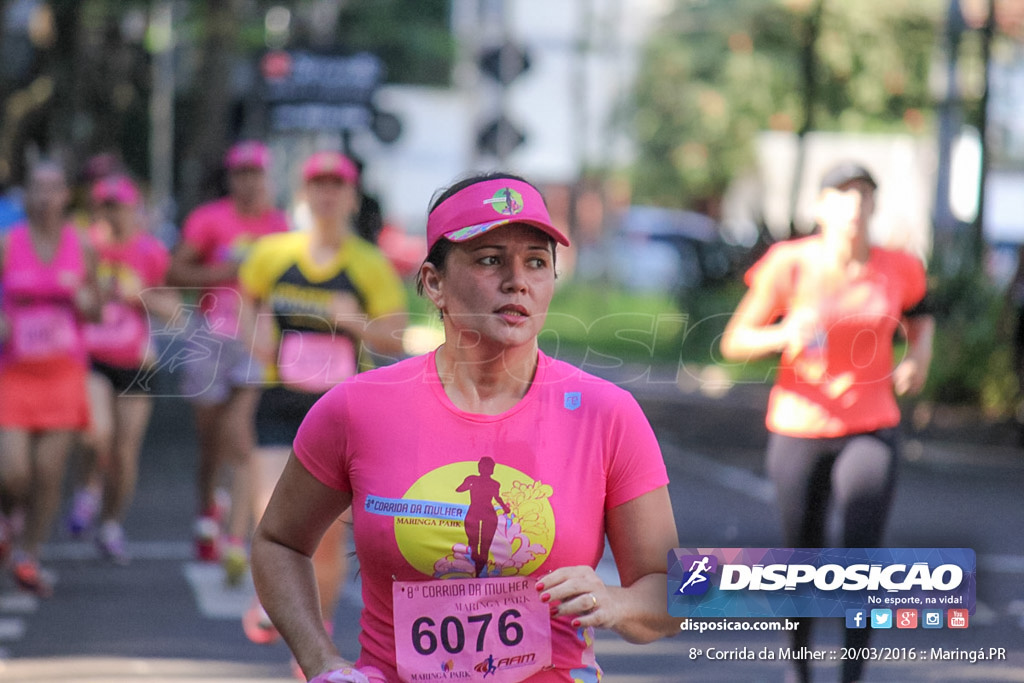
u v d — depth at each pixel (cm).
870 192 827
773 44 3130
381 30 5228
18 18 4112
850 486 820
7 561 1116
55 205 1104
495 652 457
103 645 971
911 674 891
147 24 4159
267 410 886
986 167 2603
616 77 5378
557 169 5938
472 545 455
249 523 1435
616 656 955
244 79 3762
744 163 5781
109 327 1213
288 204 3031
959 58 2741
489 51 2100
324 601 807
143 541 1368
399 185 5759
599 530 466
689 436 2125
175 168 5147
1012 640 987
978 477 1909
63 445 1121
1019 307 2267
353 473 466
